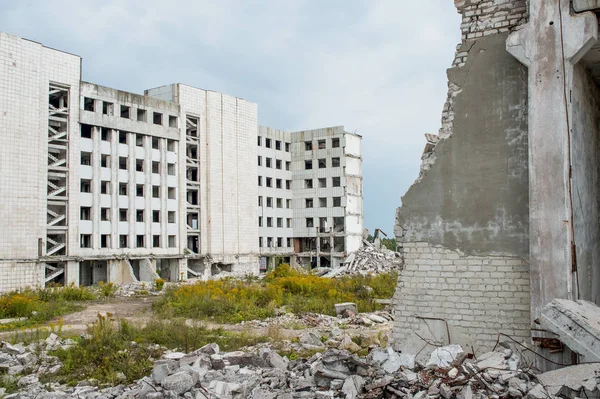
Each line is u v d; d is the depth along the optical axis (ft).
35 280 111.04
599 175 38.65
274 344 49.21
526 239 31.78
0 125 107.86
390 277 114.52
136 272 140.46
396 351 34.40
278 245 189.16
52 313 72.79
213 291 86.53
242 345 49.11
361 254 159.43
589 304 28.99
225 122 160.35
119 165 136.36
